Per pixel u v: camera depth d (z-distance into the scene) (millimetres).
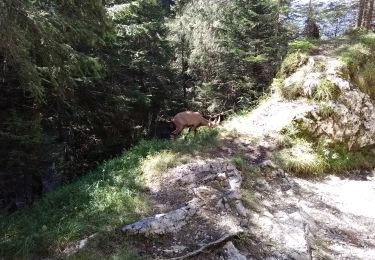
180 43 25484
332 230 6418
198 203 5938
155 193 6477
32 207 7180
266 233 5688
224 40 18219
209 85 20250
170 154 7797
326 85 9711
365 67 10570
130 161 7863
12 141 8523
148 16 18453
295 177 8203
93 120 13859
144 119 19281
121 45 15180
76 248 5152
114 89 14547
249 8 16922
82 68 7746
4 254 5398
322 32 19625
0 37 5637
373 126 9734
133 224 5402
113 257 4891
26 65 5910
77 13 7305
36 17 6145
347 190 8047
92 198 6410
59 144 12055
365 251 5938
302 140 9109
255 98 15906
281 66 11578
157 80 18969
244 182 7105
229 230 5445
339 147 9297
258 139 8953
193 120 8680
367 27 16172
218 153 8062
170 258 4938
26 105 9438
